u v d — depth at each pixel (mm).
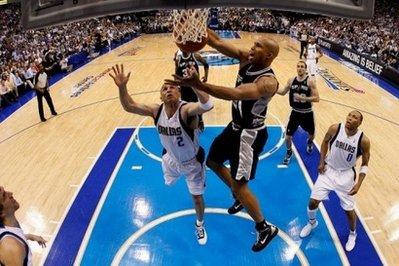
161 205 5938
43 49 17234
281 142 8016
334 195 6062
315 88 6398
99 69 15828
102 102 11133
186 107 3652
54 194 6297
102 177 6801
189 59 5777
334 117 9398
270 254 4820
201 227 4961
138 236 5230
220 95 2297
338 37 21281
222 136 3246
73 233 5312
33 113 10430
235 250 4910
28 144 8320
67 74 15172
